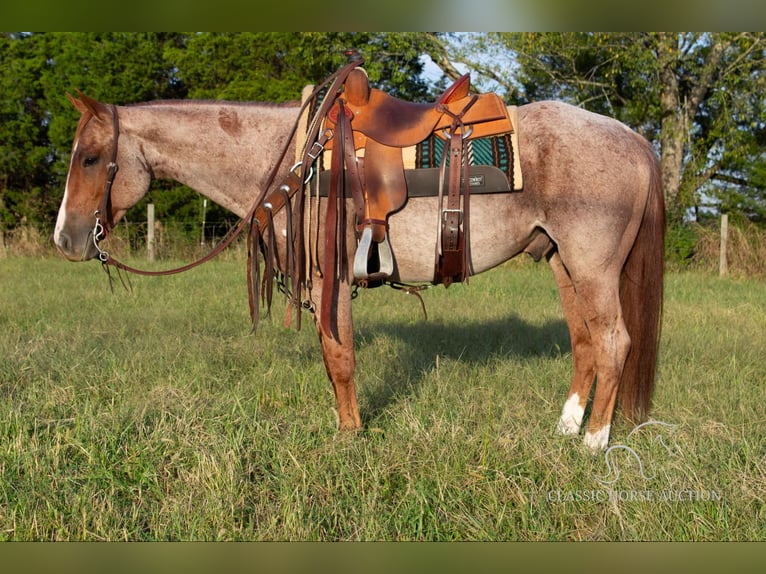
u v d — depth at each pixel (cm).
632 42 1372
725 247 1209
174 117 333
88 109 324
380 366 452
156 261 1229
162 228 1448
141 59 1642
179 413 343
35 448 299
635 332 338
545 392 404
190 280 895
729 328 610
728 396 389
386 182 306
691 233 1307
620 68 1437
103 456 299
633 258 336
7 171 1608
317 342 522
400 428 334
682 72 1483
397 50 1480
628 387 342
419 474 292
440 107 316
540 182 315
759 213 1559
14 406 352
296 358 468
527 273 1087
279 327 575
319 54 1557
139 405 352
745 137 1496
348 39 1514
